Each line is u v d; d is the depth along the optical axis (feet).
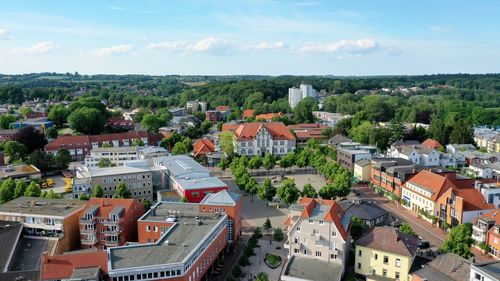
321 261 325.42
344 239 318.24
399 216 468.34
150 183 526.98
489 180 520.42
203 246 317.63
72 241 388.37
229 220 389.19
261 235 396.37
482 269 261.24
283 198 482.69
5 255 326.44
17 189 482.28
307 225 328.90
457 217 411.13
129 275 271.69
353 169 639.76
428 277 283.59
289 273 306.14
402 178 507.71
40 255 352.69
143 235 364.38
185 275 282.15
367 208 415.85
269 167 653.71
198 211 390.42
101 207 386.93
